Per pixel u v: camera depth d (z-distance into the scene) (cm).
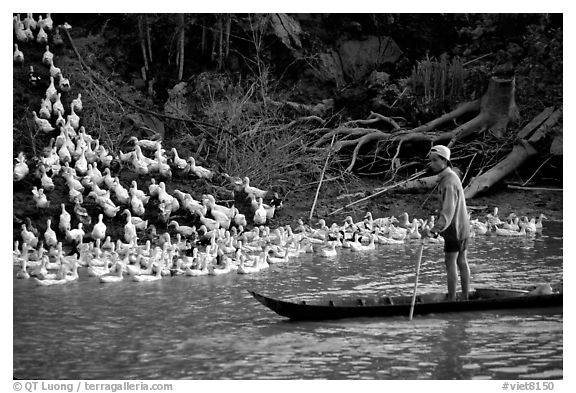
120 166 2134
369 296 1461
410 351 1135
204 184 2184
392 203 2389
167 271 1655
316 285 1558
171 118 2445
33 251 1748
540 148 2608
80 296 1460
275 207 2178
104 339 1196
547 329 1236
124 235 1862
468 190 2459
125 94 2664
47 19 2641
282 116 2623
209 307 1386
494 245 1992
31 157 2147
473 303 1334
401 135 2638
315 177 2475
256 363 1089
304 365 1080
